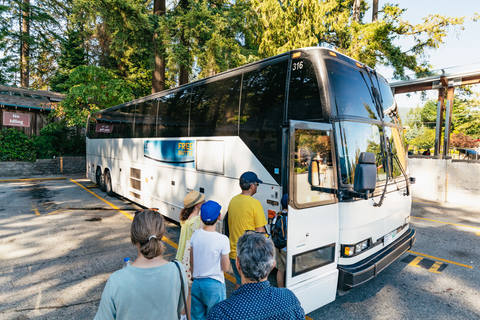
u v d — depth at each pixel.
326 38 16.55
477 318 3.63
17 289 4.21
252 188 3.28
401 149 4.86
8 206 9.55
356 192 3.54
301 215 3.12
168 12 15.66
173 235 6.83
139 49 15.11
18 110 19.06
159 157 7.55
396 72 16.20
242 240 1.66
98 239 6.39
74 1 12.30
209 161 5.58
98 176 12.89
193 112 6.10
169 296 1.62
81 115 15.80
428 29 14.78
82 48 24.41
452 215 8.96
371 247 3.88
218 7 16.44
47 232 6.86
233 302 1.43
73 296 4.04
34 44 29.98
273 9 15.23
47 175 17.73
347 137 3.71
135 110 9.01
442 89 11.69
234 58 15.24
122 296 1.49
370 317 3.64
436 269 5.07
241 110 4.80
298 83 3.94
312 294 3.21
